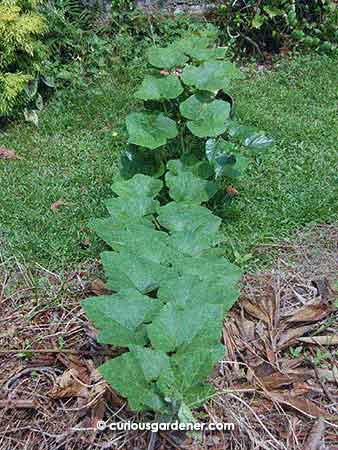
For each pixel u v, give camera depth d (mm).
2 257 1714
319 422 1258
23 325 1506
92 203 1926
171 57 2070
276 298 1552
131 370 1187
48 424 1270
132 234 1558
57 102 2525
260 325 1484
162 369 1188
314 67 2797
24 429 1263
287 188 1971
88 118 2436
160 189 1788
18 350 1423
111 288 1404
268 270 1670
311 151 2174
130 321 1307
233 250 1721
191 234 1581
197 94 1947
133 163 1960
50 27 2643
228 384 1339
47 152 2221
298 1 2930
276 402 1298
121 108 2504
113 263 1440
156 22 2945
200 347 1244
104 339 1263
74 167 2129
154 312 1320
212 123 1855
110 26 2936
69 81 2627
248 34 2953
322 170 2059
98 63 2754
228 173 1834
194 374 1191
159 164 1954
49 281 1647
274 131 2285
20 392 1332
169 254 1517
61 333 1473
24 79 2330
